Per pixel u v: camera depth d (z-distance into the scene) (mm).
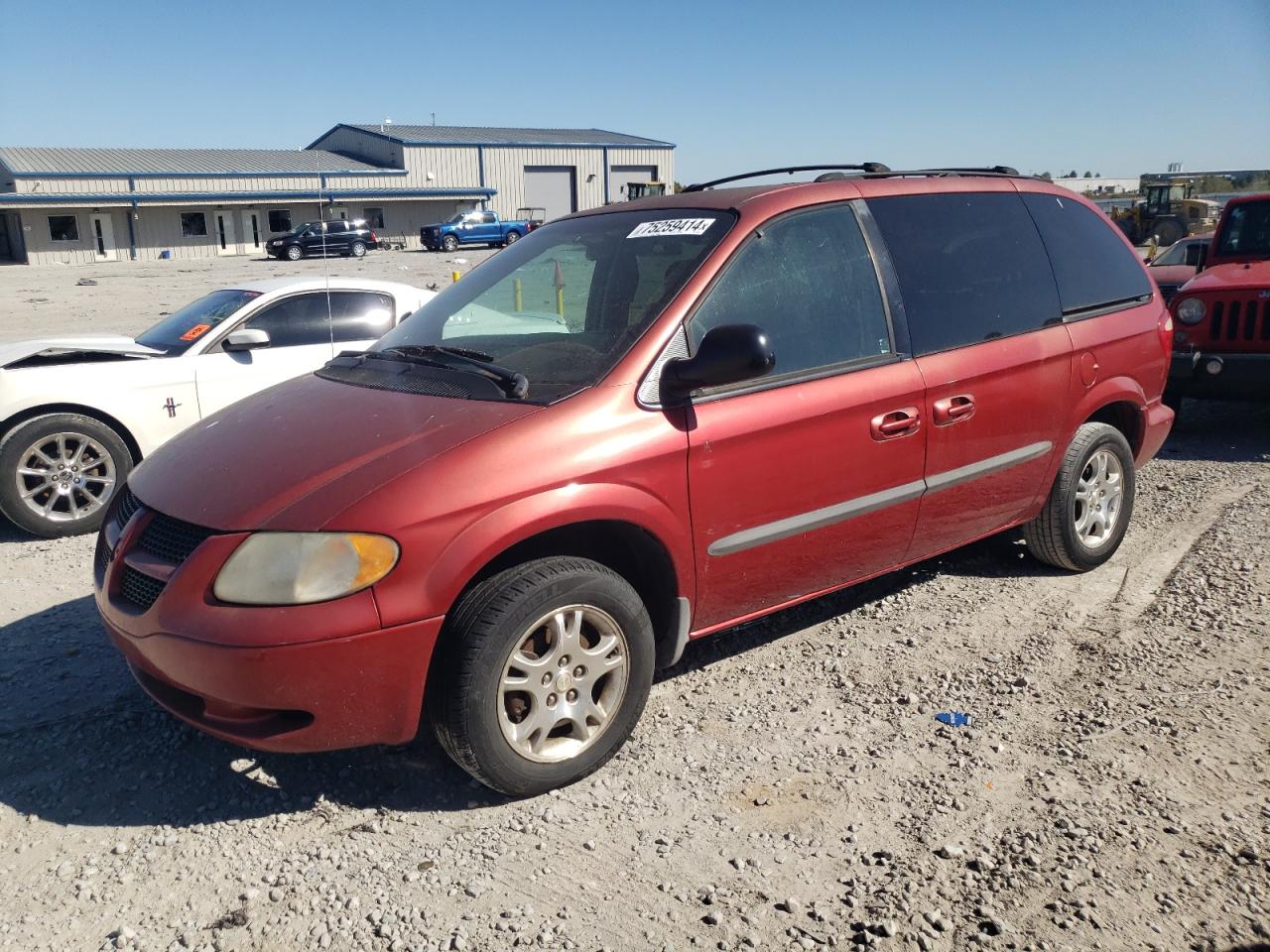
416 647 2986
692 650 4363
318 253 43969
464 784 3359
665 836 3059
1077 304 4832
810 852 2961
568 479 3156
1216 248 9094
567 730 3369
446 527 2984
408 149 59250
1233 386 7824
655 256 3828
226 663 2875
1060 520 4855
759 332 3207
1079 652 4238
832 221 4012
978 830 3039
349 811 3230
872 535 4043
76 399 6230
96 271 39469
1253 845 2922
